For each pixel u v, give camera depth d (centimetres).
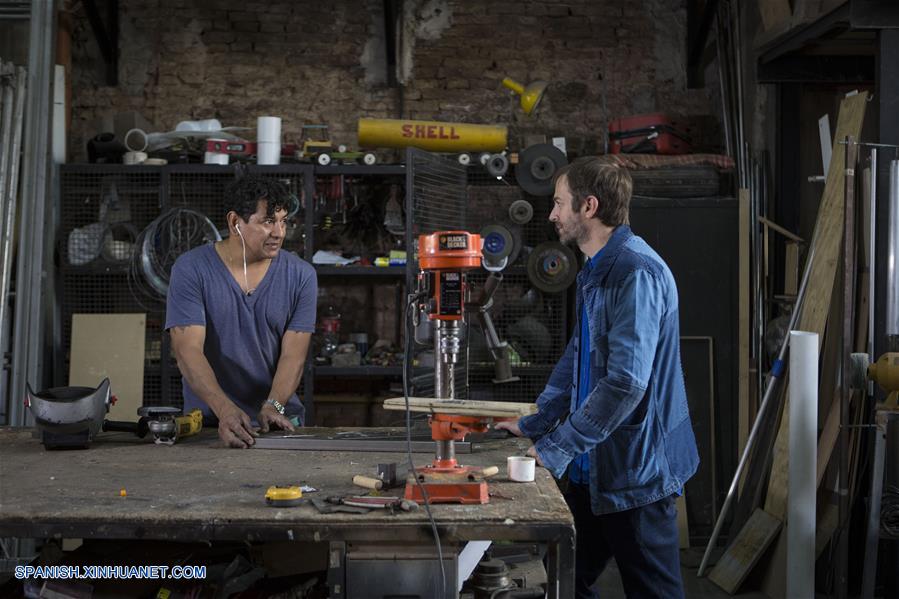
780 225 511
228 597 214
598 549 273
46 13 496
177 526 188
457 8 567
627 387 228
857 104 429
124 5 559
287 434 280
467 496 198
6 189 480
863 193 418
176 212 489
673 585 252
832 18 412
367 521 187
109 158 516
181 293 291
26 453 257
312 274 308
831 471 422
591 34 568
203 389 280
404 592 189
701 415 491
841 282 404
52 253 504
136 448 266
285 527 187
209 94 562
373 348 539
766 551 416
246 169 499
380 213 549
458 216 511
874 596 412
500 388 520
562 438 231
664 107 568
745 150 516
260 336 303
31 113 489
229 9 563
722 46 538
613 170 253
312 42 566
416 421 322
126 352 505
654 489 248
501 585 220
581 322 265
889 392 382
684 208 493
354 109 567
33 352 481
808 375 379
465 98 568
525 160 510
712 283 494
